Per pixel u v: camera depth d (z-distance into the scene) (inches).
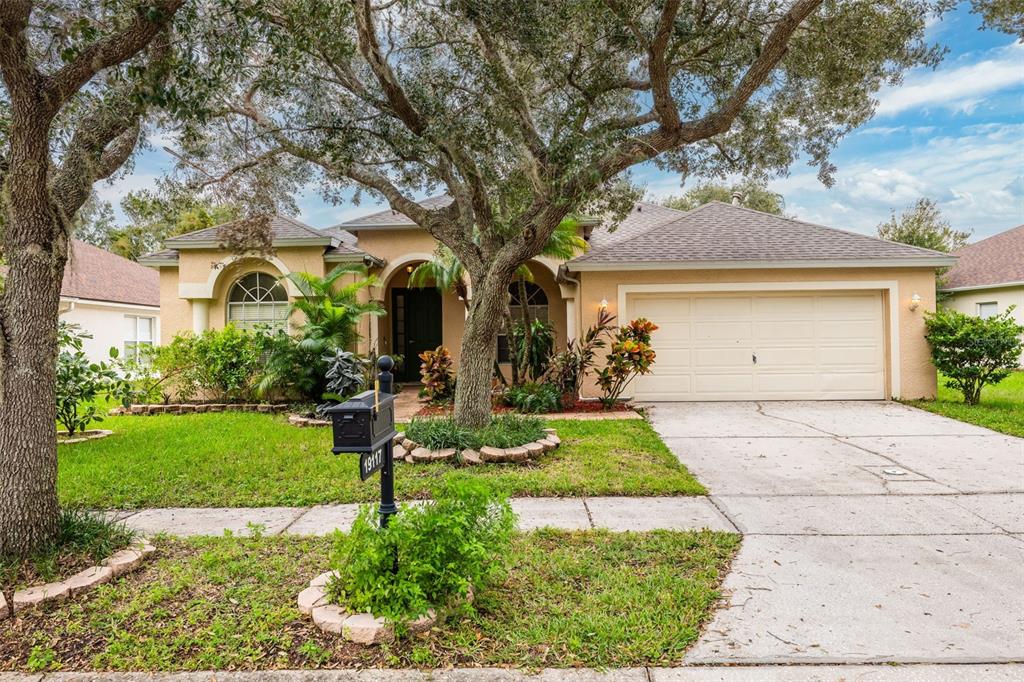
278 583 138.4
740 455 279.1
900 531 175.3
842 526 180.2
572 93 279.4
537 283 561.9
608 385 406.6
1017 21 245.1
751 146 320.2
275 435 324.2
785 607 128.0
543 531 173.8
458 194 303.4
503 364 558.6
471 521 126.0
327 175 303.4
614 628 117.9
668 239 467.2
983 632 117.0
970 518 186.5
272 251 323.9
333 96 281.3
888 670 104.9
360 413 114.0
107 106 165.0
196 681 103.0
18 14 134.9
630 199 327.3
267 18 194.2
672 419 375.2
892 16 261.9
